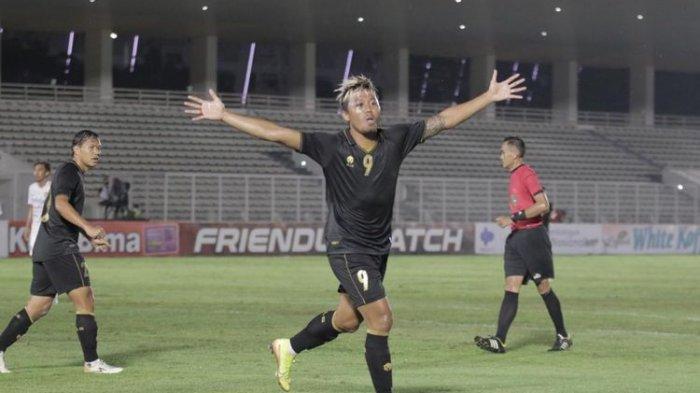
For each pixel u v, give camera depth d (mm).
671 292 29062
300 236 52656
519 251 15445
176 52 71500
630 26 68500
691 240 62125
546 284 15594
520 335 17781
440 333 18078
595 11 64250
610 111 85000
